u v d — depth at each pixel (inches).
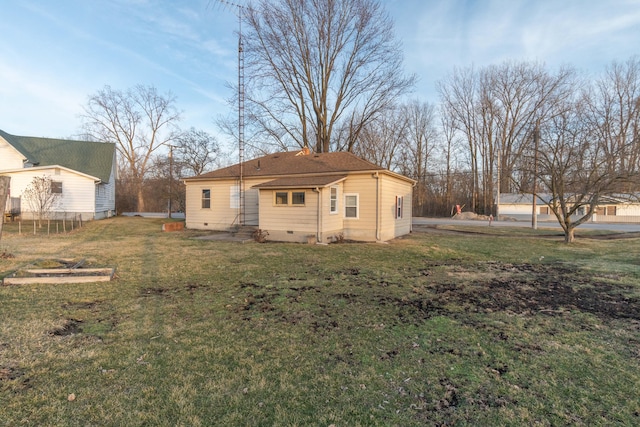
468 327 168.4
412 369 125.3
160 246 433.7
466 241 549.6
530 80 1322.6
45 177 672.4
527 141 572.1
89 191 814.5
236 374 119.1
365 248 448.5
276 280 261.1
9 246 395.5
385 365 128.0
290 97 997.8
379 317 181.5
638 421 96.0
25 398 101.5
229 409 99.3
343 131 1155.3
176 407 99.4
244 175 639.1
